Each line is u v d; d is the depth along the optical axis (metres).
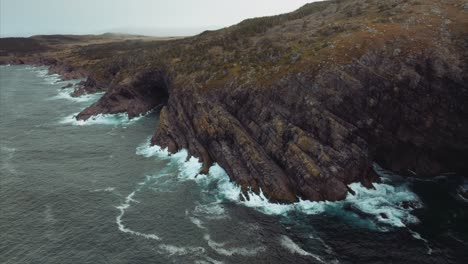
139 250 45.56
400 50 62.78
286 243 45.78
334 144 58.50
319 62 65.12
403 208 52.03
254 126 66.00
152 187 61.34
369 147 62.47
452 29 65.50
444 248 44.12
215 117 68.94
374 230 47.56
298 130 59.62
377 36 67.00
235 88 72.62
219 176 62.69
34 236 48.69
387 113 61.56
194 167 67.00
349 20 83.50
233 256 44.03
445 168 62.62
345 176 56.59
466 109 59.06
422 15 72.25
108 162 72.56
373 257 42.97
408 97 60.62
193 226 50.03
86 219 52.56
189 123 76.25
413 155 63.12
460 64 59.88
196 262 43.19
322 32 80.38
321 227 48.53
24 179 66.00
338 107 61.00
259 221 50.31
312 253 43.91
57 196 59.47
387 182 59.03
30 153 78.81
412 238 45.91
